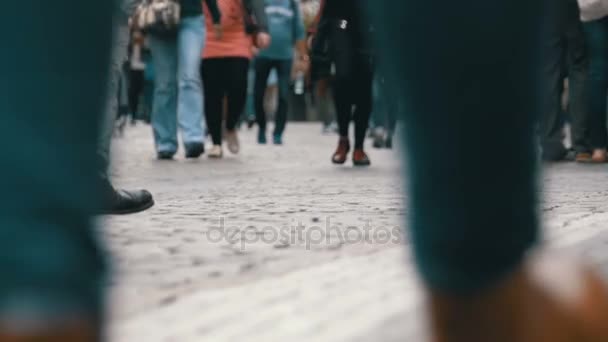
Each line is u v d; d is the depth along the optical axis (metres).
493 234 0.91
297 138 20.36
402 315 2.03
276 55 15.53
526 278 0.92
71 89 0.82
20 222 0.79
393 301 2.21
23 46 0.80
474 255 0.91
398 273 2.64
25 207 0.79
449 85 0.86
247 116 25.33
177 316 2.11
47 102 0.81
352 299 2.26
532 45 0.87
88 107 0.84
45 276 0.78
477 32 0.84
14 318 0.77
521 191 0.91
